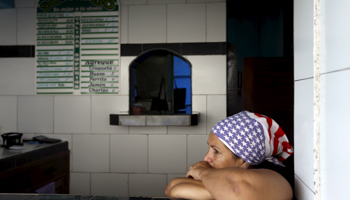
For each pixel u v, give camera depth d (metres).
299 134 0.88
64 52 3.01
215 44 2.89
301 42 0.86
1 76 3.08
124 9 2.97
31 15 3.03
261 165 1.05
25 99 3.06
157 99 3.14
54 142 2.87
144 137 2.96
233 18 2.86
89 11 2.98
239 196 0.73
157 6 2.94
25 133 3.06
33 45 3.04
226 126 0.93
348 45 0.55
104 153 3.00
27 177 2.27
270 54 2.80
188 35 2.92
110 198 0.92
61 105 3.03
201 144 2.91
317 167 0.72
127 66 2.97
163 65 3.13
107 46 2.98
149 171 2.96
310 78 0.76
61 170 2.87
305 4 0.81
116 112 2.98
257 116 0.95
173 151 2.93
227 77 2.88
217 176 0.81
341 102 0.58
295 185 0.93
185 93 3.10
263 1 2.80
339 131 0.60
